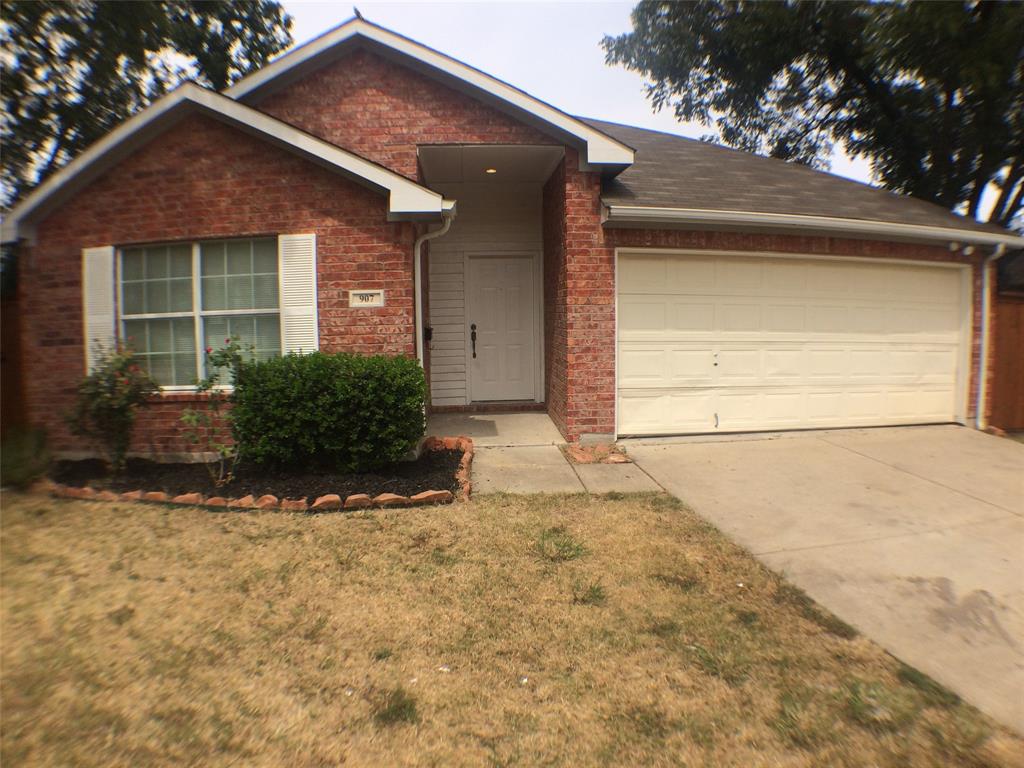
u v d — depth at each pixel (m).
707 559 4.36
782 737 2.62
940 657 3.24
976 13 11.87
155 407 6.82
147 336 6.94
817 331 8.07
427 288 8.72
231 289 6.80
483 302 9.37
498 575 4.07
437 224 7.77
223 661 3.12
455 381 9.34
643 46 18.05
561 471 6.38
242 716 2.72
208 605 3.65
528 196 9.34
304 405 5.83
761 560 4.38
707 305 7.70
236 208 6.66
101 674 2.98
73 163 6.64
